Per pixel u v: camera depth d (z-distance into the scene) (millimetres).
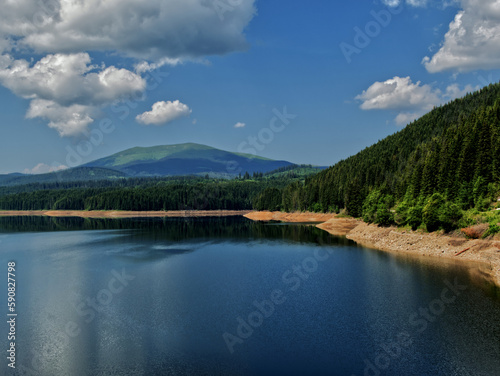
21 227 157250
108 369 31594
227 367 31469
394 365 31344
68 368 31781
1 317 43438
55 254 84938
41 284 57562
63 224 174250
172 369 31344
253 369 31000
